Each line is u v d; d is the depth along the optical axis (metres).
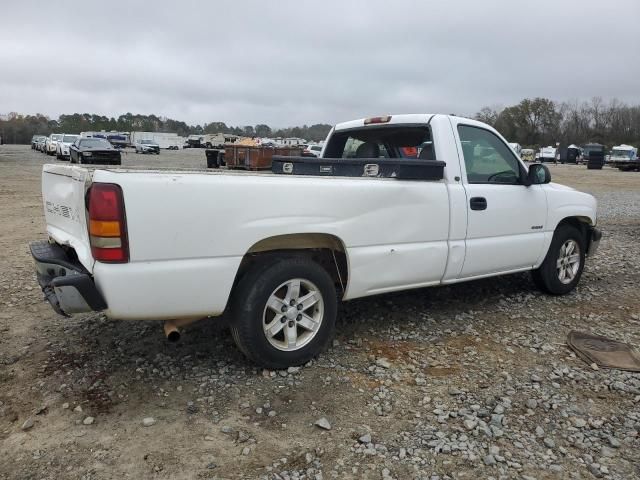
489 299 5.73
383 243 4.24
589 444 3.07
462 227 4.75
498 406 3.43
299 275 3.82
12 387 3.59
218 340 4.39
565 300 5.79
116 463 2.80
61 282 3.10
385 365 3.99
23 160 36.31
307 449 2.96
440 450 2.97
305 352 3.92
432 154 4.80
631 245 9.28
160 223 3.21
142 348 4.22
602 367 4.06
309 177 3.88
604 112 93.94
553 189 5.75
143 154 52.34
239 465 2.81
